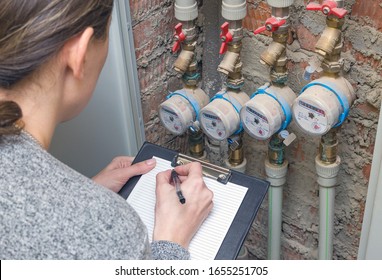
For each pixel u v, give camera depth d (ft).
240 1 2.92
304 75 2.90
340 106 2.80
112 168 3.02
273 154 3.31
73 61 1.88
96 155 3.51
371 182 2.90
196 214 2.48
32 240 1.70
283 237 3.94
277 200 3.49
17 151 1.77
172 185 2.63
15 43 1.75
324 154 3.09
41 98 1.91
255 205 2.61
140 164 2.85
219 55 3.50
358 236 3.51
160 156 2.90
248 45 3.32
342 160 3.29
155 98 3.59
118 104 3.36
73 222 1.75
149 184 2.80
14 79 1.81
